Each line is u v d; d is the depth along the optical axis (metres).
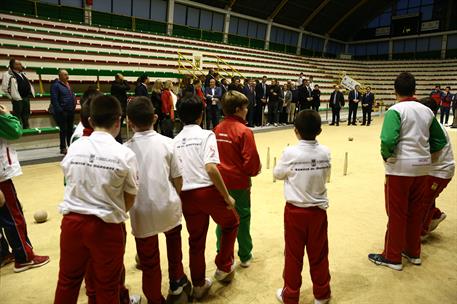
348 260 3.40
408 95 3.11
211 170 2.49
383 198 5.31
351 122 16.62
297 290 2.57
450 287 2.94
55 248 3.60
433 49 31.03
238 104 2.93
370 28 34.31
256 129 12.67
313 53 33.16
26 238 3.21
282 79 20.30
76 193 2.01
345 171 6.74
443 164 3.47
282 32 29.98
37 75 10.34
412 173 3.04
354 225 4.25
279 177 2.62
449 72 26.91
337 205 4.98
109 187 1.99
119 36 17.31
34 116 8.98
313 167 2.47
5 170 2.99
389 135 2.95
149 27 21.69
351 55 35.34
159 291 2.52
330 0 28.50
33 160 7.08
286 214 2.58
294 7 28.03
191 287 2.84
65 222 2.01
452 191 5.62
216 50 21.09
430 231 4.04
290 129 13.31
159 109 9.05
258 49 25.80
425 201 3.51
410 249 3.33
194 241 2.70
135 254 3.50
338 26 33.06
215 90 11.16
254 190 5.71
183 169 2.69
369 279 3.06
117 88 7.45
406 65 29.36
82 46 13.99
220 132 2.97
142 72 13.09
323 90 23.12
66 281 2.06
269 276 3.09
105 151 2.02
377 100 25.53
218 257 2.90
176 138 2.77
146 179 2.35
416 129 3.00
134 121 2.38
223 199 2.65
